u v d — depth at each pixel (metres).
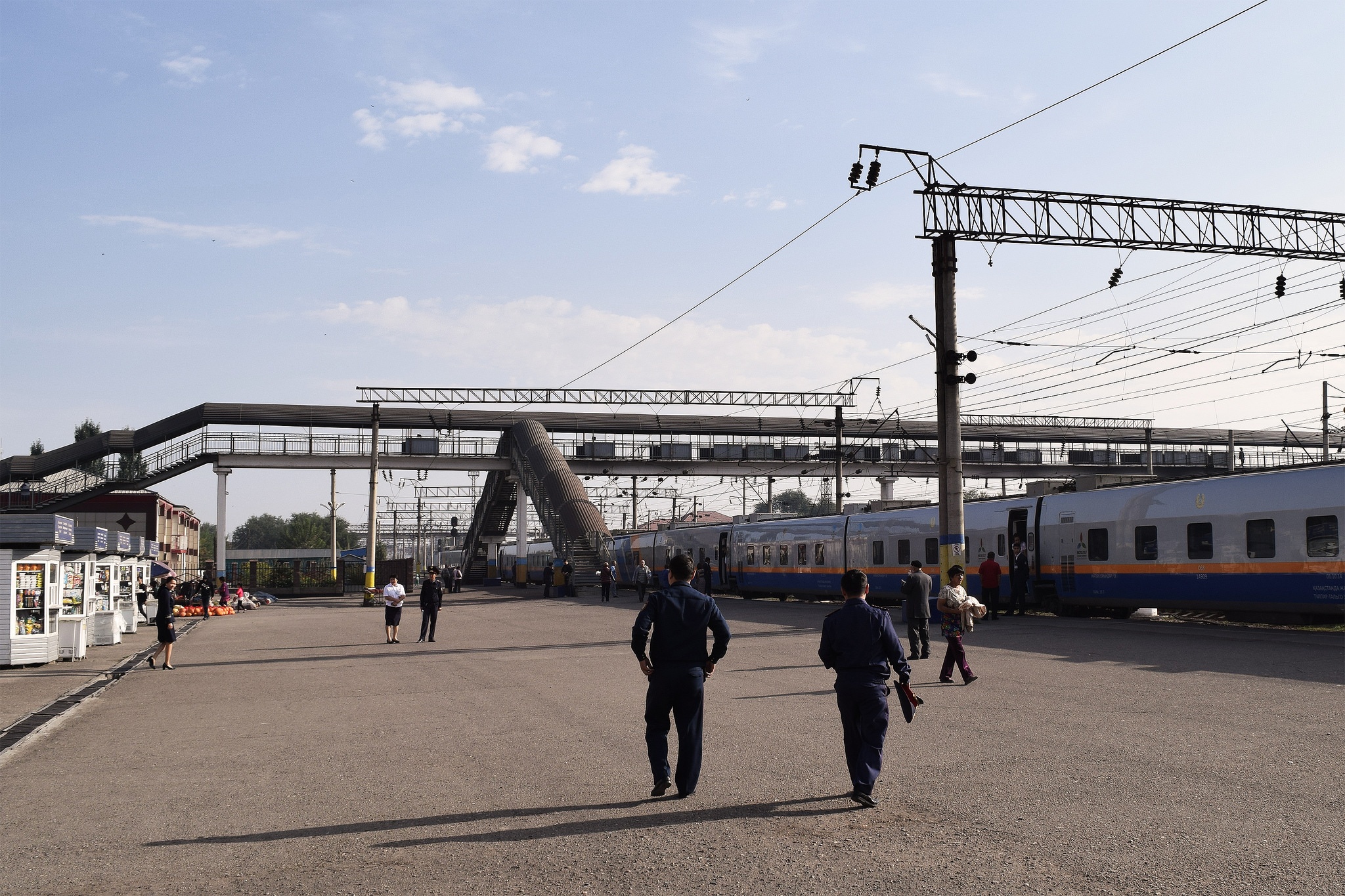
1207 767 8.75
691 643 8.20
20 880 6.36
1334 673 14.41
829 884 5.91
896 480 75.44
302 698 15.48
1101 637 21.17
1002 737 10.39
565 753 10.23
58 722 13.41
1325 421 50.59
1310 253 27.95
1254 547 23.33
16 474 63.16
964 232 25.22
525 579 70.19
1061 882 5.86
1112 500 27.56
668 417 73.19
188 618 41.19
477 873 6.29
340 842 7.11
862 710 7.81
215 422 64.75
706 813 7.61
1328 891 5.62
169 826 7.66
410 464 67.62
